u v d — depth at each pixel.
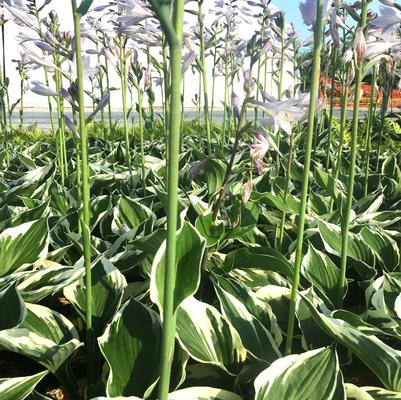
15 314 0.64
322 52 1.27
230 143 2.18
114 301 0.73
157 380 0.52
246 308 0.71
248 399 0.64
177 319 0.64
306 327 0.70
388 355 0.54
